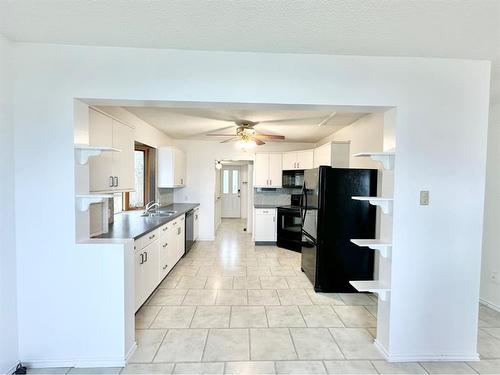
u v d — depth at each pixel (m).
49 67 1.97
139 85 2.02
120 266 2.04
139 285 2.77
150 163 5.04
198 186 6.35
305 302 3.17
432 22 1.63
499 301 3.04
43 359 2.03
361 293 3.44
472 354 2.17
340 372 2.00
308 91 2.07
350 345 2.33
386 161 2.21
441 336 2.16
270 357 2.16
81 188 2.09
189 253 5.27
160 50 2.02
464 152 2.13
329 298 3.29
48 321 2.02
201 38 1.86
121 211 4.57
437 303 2.15
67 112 1.99
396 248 2.12
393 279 2.13
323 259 3.46
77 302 2.03
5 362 1.89
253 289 3.53
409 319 2.15
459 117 2.12
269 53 2.06
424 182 2.12
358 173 3.48
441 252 2.14
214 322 2.68
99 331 2.04
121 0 1.46
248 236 6.95
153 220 3.66
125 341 2.07
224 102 2.07
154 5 1.50
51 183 1.99
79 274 2.03
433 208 2.13
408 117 2.10
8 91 1.89
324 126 4.43
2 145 1.85
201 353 2.20
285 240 5.67
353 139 4.17
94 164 2.46
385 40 1.85
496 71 2.30
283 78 2.07
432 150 2.12
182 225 4.71
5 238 1.88
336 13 1.55
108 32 1.80
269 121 4.10
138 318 2.75
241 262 4.71
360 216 3.49
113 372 1.98
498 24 1.64
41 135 1.98
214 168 6.35
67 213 2.01
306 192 4.10
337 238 3.48
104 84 2.00
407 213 2.12
